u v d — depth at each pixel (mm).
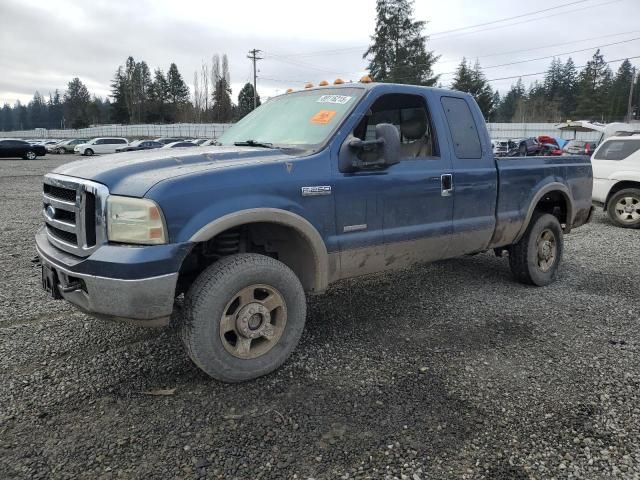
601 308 4895
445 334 4211
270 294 3398
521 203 5160
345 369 3551
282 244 3762
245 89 85312
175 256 2906
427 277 5945
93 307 2939
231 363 3232
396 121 4324
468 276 6008
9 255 6793
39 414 2945
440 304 4980
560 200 5922
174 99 101000
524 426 2881
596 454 2637
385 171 3941
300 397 3166
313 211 3520
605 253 7434
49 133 79375
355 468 2516
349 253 3783
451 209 4449
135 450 2631
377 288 5496
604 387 3326
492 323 4477
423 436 2777
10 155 35906
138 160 3307
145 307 2875
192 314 3096
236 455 2600
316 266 3625
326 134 3746
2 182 18672
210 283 3121
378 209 3902
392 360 3703
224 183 3127
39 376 3402
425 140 4457
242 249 3645
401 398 3168
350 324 4422
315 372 3500
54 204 3377
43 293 5141
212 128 62688
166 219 2896
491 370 3557
